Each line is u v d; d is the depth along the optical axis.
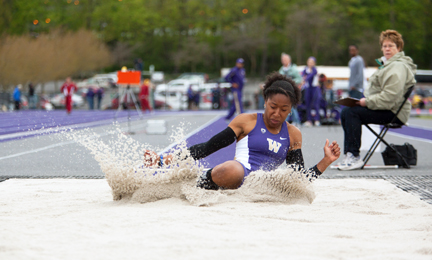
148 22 98.56
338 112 22.00
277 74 5.30
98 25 92.56
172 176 5.03
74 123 22.34
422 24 96.56
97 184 6.96
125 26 94.19
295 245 3.49
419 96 51.44
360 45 90.38
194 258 3.12
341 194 6.16
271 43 99.31
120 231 3.78
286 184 5.11
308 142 13.88
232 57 109.94
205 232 3.75
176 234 3.65
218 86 46.09
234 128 5.23
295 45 98.06
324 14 89.62
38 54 65.06
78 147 12.49
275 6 95.88
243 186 5.09
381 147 13.32
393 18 97.56
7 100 45.00
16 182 7.13
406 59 9.16
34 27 83.50
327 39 91.19
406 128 21.98
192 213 4.41
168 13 99.62
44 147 12.52
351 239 3.74
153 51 109.75
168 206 4.78
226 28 98.25
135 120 24.95
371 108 8.93
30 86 44.00
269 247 3.41
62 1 90.44
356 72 15.54
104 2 92.50
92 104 44.09
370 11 98.62
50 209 4.86
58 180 7.36
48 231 3.79
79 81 84.75
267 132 5.26
